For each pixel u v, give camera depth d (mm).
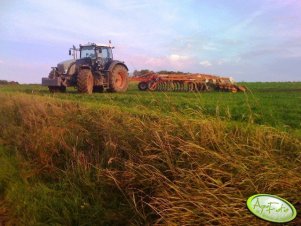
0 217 5555
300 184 4680
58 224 5168
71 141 7691
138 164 5840
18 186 6344
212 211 4348
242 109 11055
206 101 13414
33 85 35562
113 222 5121
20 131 9117
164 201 4719
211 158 5488
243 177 4949
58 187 6301
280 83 33812
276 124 8305
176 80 22641
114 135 7090
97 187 5918
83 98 16016
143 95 16938
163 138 6246
